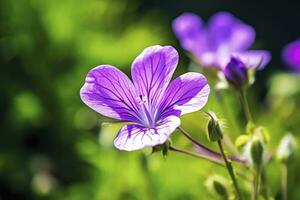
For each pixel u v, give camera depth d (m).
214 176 0.26
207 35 0.34
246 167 0.25
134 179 0.35
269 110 0.41
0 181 0.42
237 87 0.26
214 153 0.24
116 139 0.21
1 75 0.44
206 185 0.26
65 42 0.45
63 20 0.45
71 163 0.43
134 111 0.22
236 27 0.35
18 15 0.45
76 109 0.43
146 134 0.21
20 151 0.43
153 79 0.22
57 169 0.43
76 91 0.44
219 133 0.22
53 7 0.45
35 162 0.43
